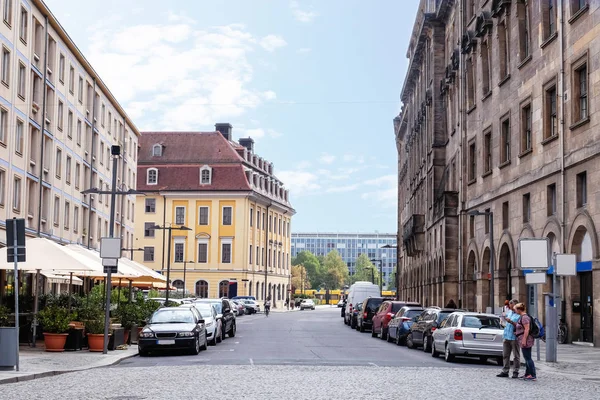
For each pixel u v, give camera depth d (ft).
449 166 171.01
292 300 392.27
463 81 151.84
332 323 202.80
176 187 325.83
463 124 151.43
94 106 208.74
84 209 199.41
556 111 101.76
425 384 54.39
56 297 109.40
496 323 78.13
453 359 79.46
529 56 111.14
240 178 324.19
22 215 144.25
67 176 181.06
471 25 148.36
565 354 82.94
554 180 100.83
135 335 100.63
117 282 156.56
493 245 116.78
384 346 107.76
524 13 117.29
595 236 87.40
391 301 130.52
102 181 219.20
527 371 59.98
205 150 332.80
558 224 98.78
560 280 99.76
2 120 133.90
